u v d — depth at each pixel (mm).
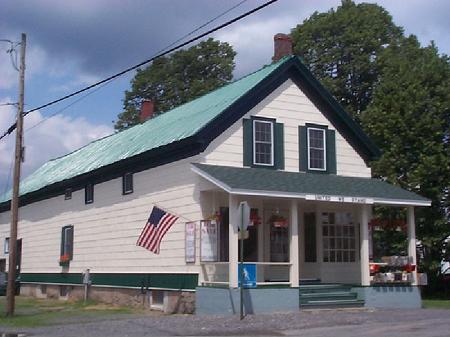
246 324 17000
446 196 30250
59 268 30453
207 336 15273
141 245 23844
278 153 22844
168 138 23000
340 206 24547
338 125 24734
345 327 16188
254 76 24266
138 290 23891
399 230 28062
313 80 23781
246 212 18031
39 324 19094
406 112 30562
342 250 24438
